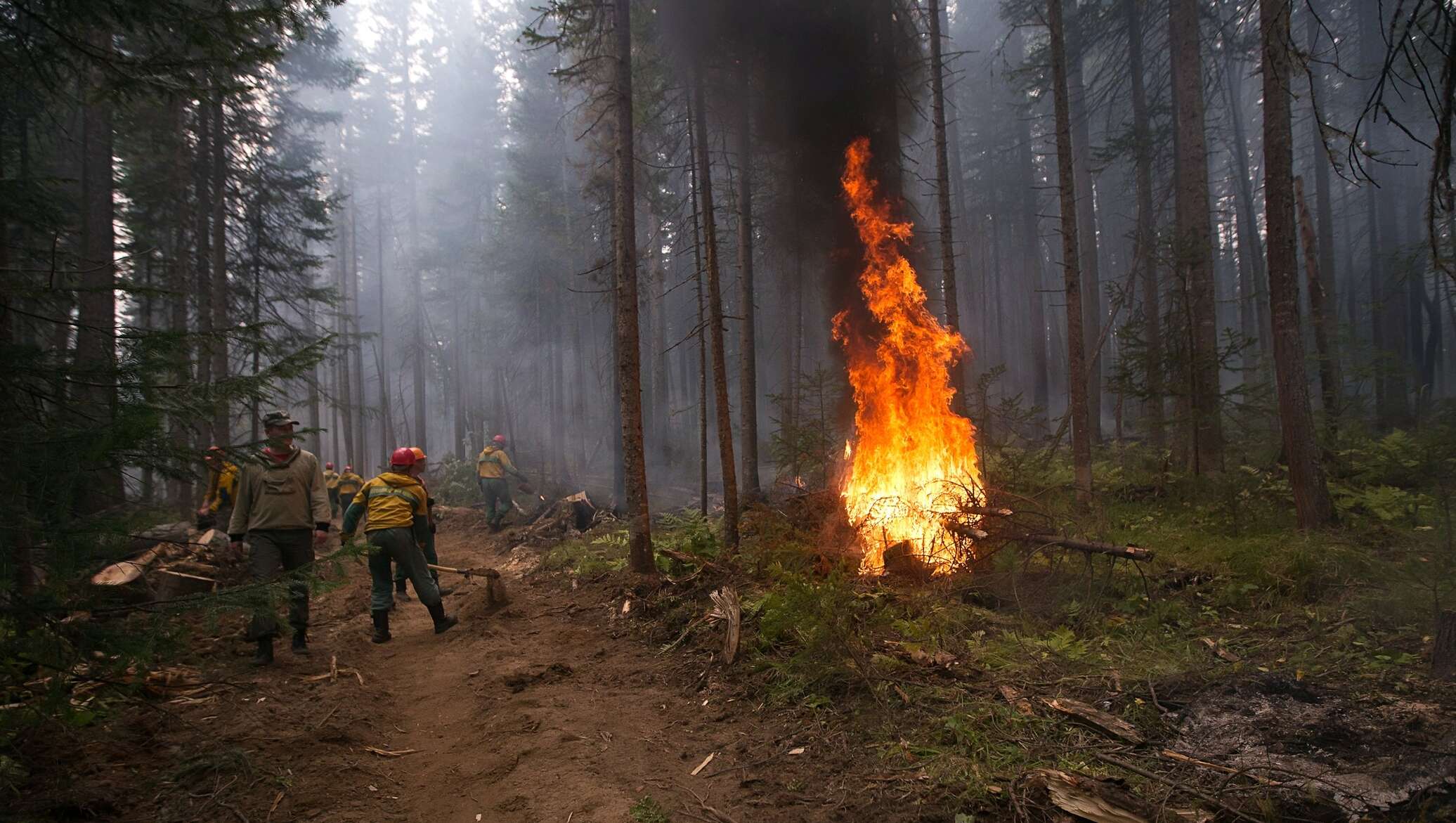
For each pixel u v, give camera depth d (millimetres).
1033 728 3543
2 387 3648
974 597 5906
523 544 11719
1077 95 19141
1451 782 2684
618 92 7598
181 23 4855
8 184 4754
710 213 8828
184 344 3822
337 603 7957
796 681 4363
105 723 3900
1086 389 9523
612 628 6199
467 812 3227
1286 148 7473
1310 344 14398
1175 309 10680
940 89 11805
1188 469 10367
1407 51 2766
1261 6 7305
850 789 3199
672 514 11508
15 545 3156
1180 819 2723
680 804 3174
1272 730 3320
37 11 4742
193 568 7211
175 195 14062
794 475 10703
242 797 3279
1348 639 4508
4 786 3082
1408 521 7141
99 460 3436
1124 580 6023
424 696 4867
